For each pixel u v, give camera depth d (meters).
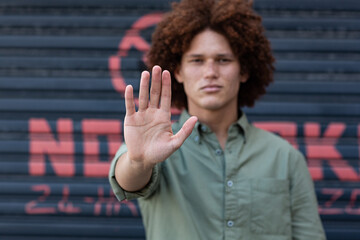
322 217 2.61
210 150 1.53
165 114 1.18
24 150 2.71
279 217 1.47
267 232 1.44
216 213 1.43
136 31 2.76
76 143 2.71
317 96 2.70
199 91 1.51
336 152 2.63
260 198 1.46
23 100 2.74
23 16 2.77
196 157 1.50
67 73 2.76
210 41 1.55
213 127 1.60
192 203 1.44
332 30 2.71
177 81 1.81
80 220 2.68
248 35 1.64
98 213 2.67
